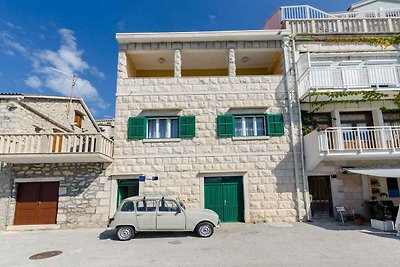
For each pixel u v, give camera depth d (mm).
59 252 8508
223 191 13812
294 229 11414
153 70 17797
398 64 14656
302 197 13594
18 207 13469
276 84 14867
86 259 7645
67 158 12703
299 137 14234
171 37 14961
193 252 8117
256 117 14703
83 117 21219
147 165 13898
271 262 7012
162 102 14594
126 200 10383
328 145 13273
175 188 13680
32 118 15055
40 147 12875
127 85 14742
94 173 13711
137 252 8242
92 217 13219
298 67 14852
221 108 14586
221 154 14039
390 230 10906
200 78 14898
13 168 13641
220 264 6941
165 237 10273
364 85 13633
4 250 8898
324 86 13586
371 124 14648
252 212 13414
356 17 16828
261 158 14031
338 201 13602
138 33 14938
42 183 13758
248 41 15328
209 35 14945
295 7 16484
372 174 11891
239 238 9906
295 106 14578
